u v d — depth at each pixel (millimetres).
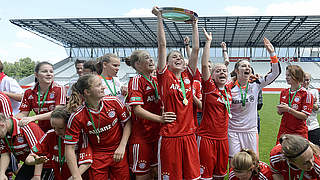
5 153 3053
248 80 3766
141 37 34906
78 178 2580
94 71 4391
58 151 2896
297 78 4035
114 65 3635
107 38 36125
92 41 38750
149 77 2980
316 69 35688
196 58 2887
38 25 28594
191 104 2814
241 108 3623
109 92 3568
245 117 3656
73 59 41938
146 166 2898
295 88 4145
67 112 2725
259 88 3771
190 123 2752
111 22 26609
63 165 2896
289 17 23750
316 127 4387
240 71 3615
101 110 2693
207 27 28312
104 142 2777
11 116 3082
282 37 33344
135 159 2887
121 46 41094
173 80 2691
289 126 4070
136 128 2961
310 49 38156
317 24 25984
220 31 30172
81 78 2619
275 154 2707
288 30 29266
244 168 2443
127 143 3102
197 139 3242
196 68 2992
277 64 3527
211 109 3154
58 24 27969
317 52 38125
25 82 32062
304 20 24453
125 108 2902
